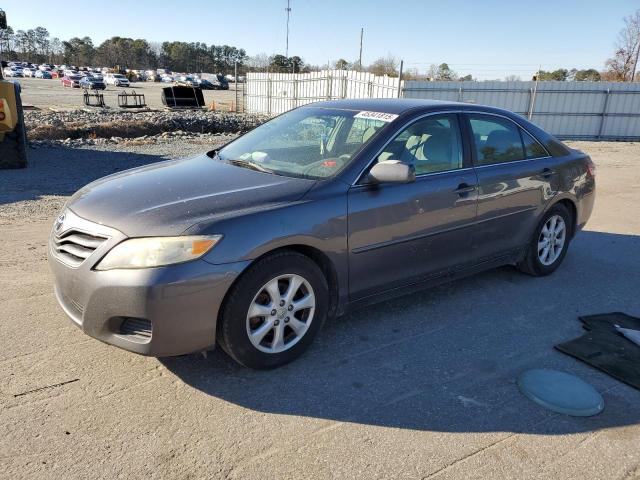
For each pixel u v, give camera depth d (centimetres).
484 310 438
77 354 344
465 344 379
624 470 258
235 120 2453
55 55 14462
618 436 282
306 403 303
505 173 452
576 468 258
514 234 473
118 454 257
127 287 286
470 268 447
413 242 392
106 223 307
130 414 287
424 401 309
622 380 335
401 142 391
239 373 330
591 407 304
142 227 296
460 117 438
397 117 399
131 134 1936
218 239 298
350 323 407
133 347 296
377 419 291
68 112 2347
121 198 332
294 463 255
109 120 2077
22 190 833
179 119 2205
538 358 363
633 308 452
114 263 292
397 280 393
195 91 3331
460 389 322
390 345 374
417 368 345
